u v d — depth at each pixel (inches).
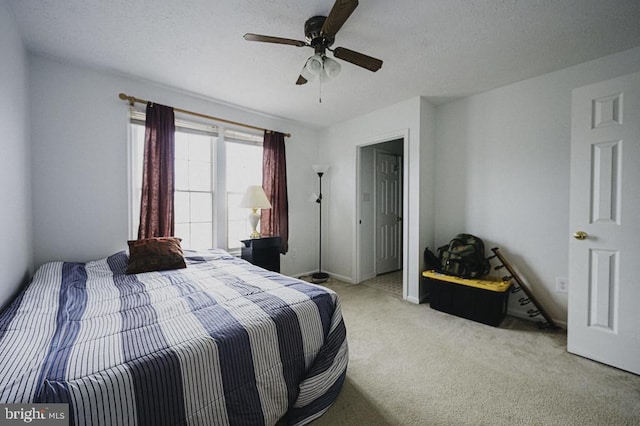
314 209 164.1
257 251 117.7
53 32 70.6
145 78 97.1
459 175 118.3
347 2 49.5
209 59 84.4
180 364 36.9
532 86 97.5
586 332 72.9
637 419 51.1
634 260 65.5
